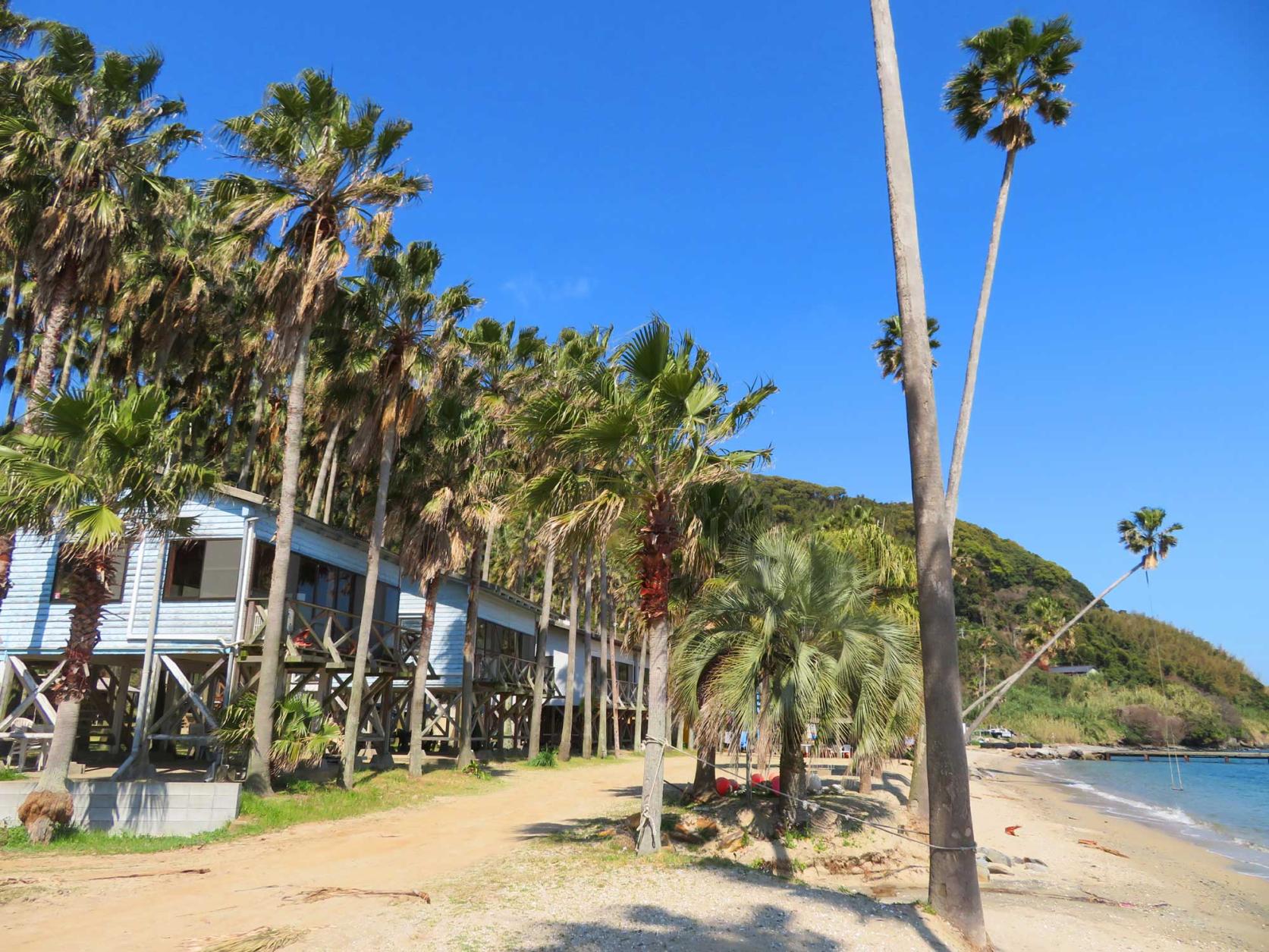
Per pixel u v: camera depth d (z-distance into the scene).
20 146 16.34
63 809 11.76
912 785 17.27
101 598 12.35
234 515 18.23
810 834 12.89
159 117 18.42
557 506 11.73
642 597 11.80
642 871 10.04
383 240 18.53
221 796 13.30
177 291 23.17
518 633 34.81
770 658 12.54
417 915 7.91
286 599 17.75
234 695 17.22
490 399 23.69
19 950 6.71
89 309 25.50
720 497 15.23
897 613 20.95
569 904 8.42
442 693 29.97
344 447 31.31
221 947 6.69
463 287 19.69
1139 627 103.56
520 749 34.75
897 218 9.56
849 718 12.32
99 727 23.33
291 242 17.06
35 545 18.58
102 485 11.93
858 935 7.83
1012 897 13.16
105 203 16.30
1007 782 40.66
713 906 8.52
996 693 26.14
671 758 35.22
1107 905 12.98
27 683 17.92
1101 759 70.00
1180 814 30.12
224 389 32.12
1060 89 18.98
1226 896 14.62
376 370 19.94
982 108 19.27
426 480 22.28
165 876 9.82
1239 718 86.62
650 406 11.41
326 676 21.02
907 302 9.39
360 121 16.80
